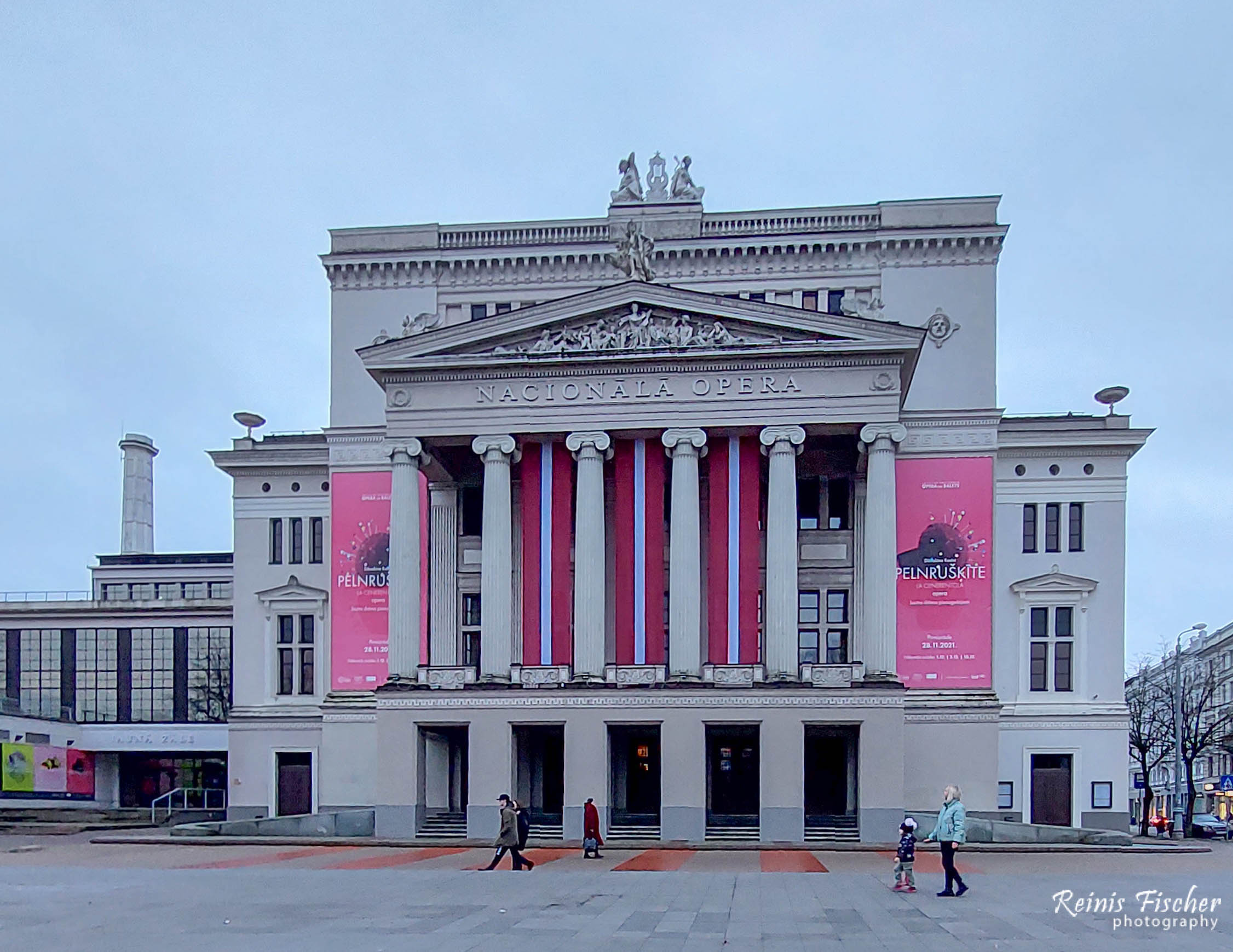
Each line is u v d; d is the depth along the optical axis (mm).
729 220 65812
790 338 54656
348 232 67875
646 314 55656
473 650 61844
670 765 52062
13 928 23688
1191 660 126125
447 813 57375
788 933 23094
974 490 59594
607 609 59531
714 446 55906
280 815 68250
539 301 66500
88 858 44969
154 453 112625
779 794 51344
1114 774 63250
